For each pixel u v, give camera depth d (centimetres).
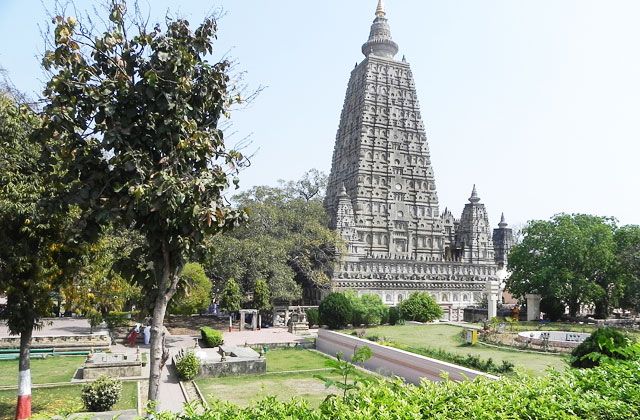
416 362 2936
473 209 9669
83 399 2169
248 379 3131
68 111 1157
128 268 1309
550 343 3525
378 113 9169
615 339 2111
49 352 3806
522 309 6888
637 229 6538
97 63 1232
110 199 1196
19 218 1772
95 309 2488
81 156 1184
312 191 10431
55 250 1883
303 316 5838
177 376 3136
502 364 2798
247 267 6212
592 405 863
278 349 4531
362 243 8344
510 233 12081
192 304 5053
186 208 1161
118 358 3166
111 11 1216
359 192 8794
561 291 6078
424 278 8338
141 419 859
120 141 1139
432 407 852
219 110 1317
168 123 1170
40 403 2328
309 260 7438
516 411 855
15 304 1947
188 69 1211
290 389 2859
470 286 8675
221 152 1318
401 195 9112
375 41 9769
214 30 1294
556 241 6253
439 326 5203
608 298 6506
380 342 3597
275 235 7188
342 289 7450
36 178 1798
